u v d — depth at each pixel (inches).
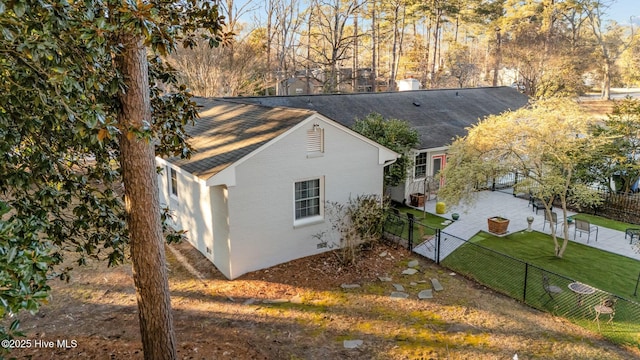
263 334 343.3
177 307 383.2
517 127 469.7
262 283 427.5
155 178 265.7
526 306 384.8
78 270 446.3
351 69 1905.8
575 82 1416.1
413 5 1592.0
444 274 451.5
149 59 302.4
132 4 184.4
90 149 269.9
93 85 204.1
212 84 1071.6
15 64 200.4
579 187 515.5
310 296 404.5
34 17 182.9
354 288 419.5
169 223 569.3
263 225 446.6
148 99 253.3
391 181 663.8
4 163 222.4
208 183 399.5
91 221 289.7
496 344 329.1
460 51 2111.2
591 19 1798.7
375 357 315.3
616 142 655.1
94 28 184.1
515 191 508.4
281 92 1395.2
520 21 1678.2
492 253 506.6
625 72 1840.6
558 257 495.5
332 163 486.0
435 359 311.7
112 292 405.4
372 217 504.4
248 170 424.2
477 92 1086.4
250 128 494.3
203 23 276.4
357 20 1555.1
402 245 526.0
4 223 148.6
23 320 353.4
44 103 198.1
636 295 404.8
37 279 148.6
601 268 466.9
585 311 372.5
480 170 484.1
